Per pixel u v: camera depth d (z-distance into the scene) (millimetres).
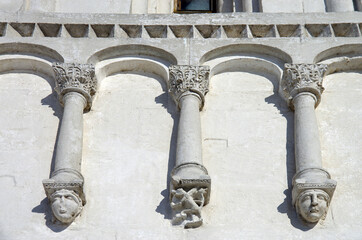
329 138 18094
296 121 18031
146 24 19656
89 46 19109
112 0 20703
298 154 17453
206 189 16812
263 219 16828
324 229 16688
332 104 18641
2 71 19172
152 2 21969
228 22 19672
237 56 19219
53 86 18922
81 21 19672
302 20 19750
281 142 18000
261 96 18781
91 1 20688
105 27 19641
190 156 17250
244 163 17672
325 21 19750
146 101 18656
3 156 17719
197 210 16594
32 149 17859
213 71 19094
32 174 17484
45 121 18312
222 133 18125
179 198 16766
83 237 16547
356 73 19234
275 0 20859
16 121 18297
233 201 17062
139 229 16641
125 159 17703
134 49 19203
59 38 19250
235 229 16641
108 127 18203
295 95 18422
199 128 17875
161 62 19141
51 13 19781
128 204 17016
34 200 17109
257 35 19672
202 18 19750
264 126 18250
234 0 21891
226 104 18609
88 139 18000
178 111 18469
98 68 18938
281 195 17188
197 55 19016
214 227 16656
